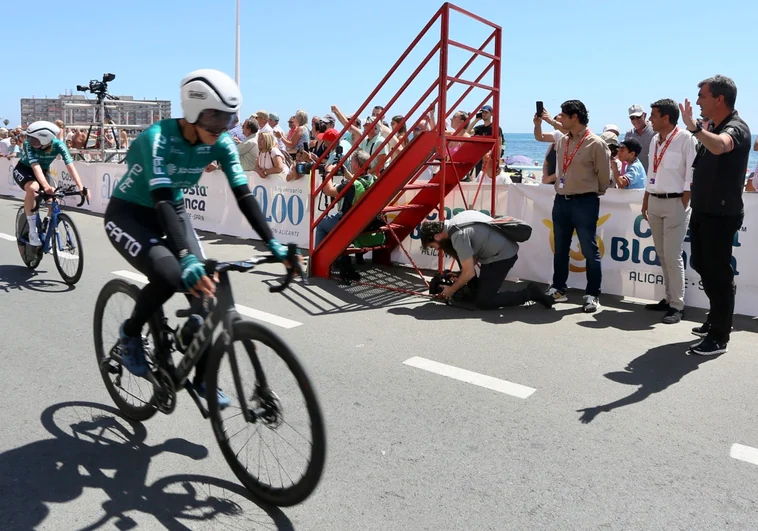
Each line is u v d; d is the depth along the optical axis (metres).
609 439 3.02
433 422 3.17
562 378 3.77
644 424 3.18
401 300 5.56
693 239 4.14
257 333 2.31
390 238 6.87
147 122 13.72
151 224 2.76
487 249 5.10
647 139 6.84
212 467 2.75
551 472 2.72
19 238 6.43
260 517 2.40
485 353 4.19
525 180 9.55
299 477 2.30
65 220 5.78
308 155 7.79
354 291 5.84
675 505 2.49
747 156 3.90
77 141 13.48
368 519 2.38
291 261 2.45
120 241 2.65
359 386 3.61
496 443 2.97
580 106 5.13
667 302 5.29
